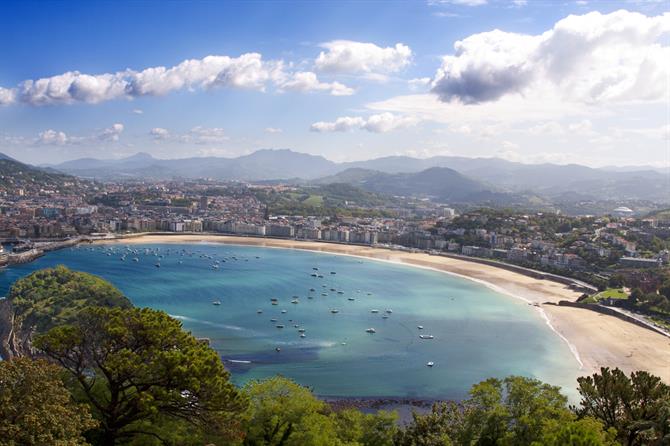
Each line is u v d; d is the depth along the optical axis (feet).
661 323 633.61
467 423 217.15
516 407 218.18
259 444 185.47
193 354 164.14
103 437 161.07
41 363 141.90
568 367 466.29
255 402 206.39
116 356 161.17
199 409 162.81
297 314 655.35
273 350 499.51
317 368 453.58
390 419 251.39
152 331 171.32
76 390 174.29
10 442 117.39
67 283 574.97
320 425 199.82
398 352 504.43
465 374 447.01
